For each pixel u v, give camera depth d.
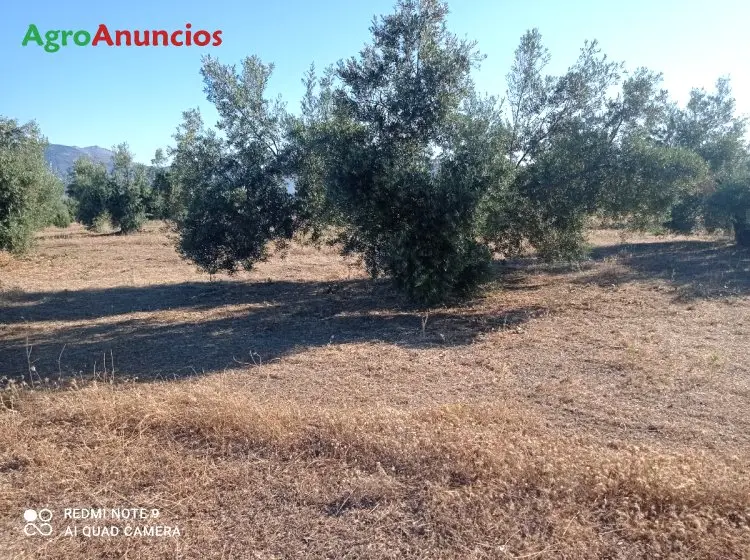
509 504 3.27
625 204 9.78
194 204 11.16
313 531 3.18
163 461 3.94
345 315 9.13
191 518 3.34
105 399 4.82
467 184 7.83
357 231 9.22
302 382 5.69
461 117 8.59
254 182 11.17
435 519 3.22
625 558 2.87
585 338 7.10
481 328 7.86
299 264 15.92
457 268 8.47
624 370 5.82
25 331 8.42
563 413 4.74
